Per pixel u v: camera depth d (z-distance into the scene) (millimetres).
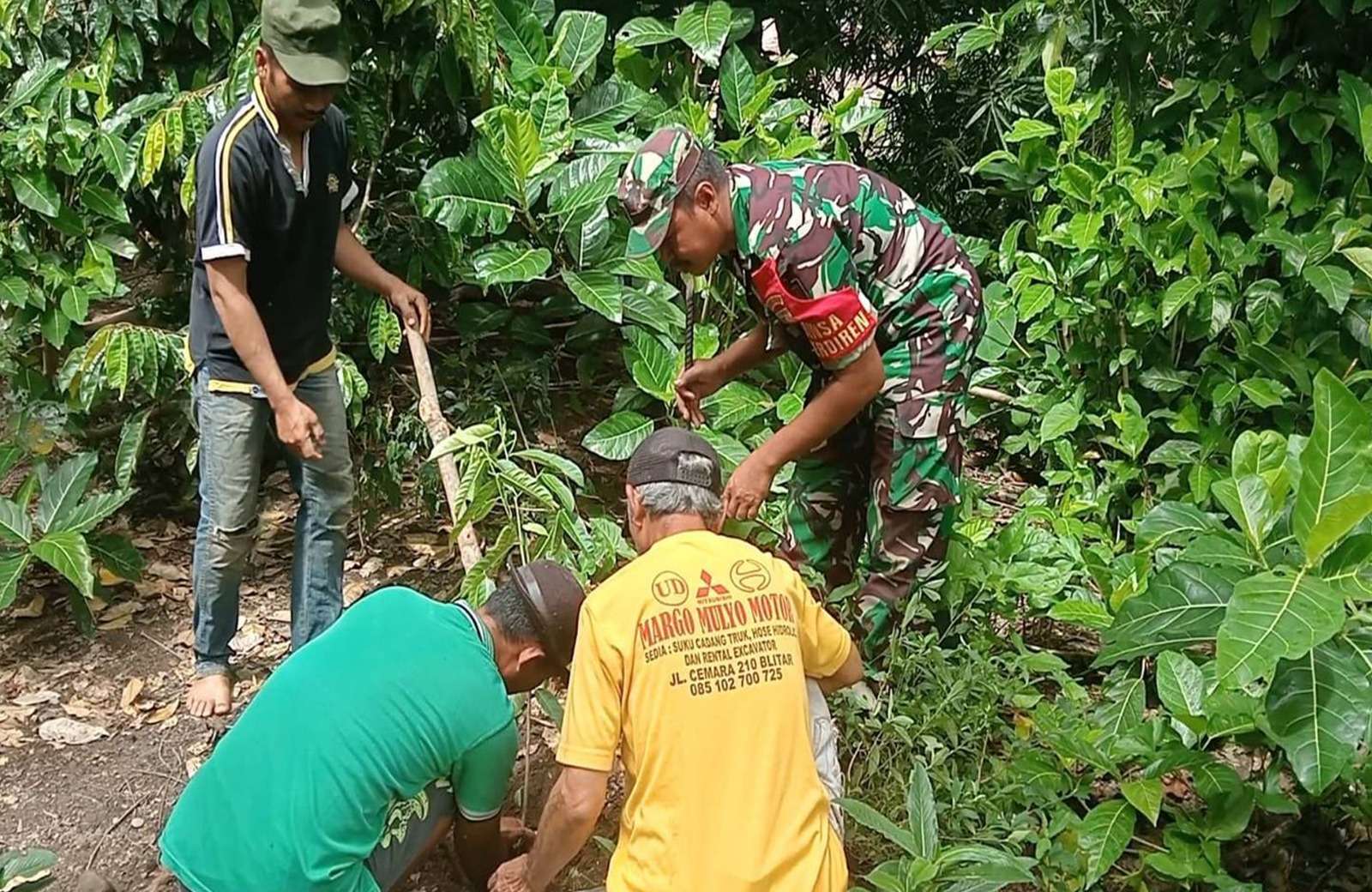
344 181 3322
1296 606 2459
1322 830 3072
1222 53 4340
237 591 3471
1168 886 2959
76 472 3896
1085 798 3049
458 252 4402
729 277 4309
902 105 6289
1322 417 2529
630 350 4047
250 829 2420
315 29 2914
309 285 3307
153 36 4234
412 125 4762
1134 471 4102
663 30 4562
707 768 2232
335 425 3490
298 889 2404
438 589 4168
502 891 2607
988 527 3830
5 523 3742
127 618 4078
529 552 3373
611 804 3195
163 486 4641
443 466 3631
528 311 5156
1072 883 2758
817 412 3061
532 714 3545
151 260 4941
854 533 3668
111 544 3980
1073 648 3938
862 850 2943
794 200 2988
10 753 3498
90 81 4137
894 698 3098
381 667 2449
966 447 5047
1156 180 4043
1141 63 4500
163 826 3268
